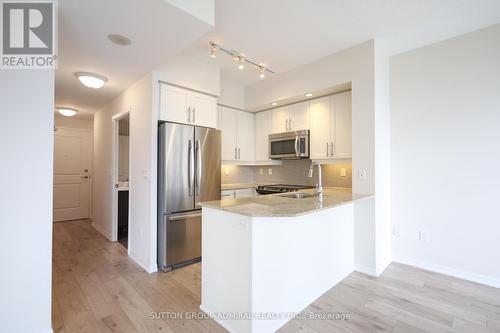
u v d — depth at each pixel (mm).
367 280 2547
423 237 2834
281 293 1849
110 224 4074
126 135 5445
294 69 3488
